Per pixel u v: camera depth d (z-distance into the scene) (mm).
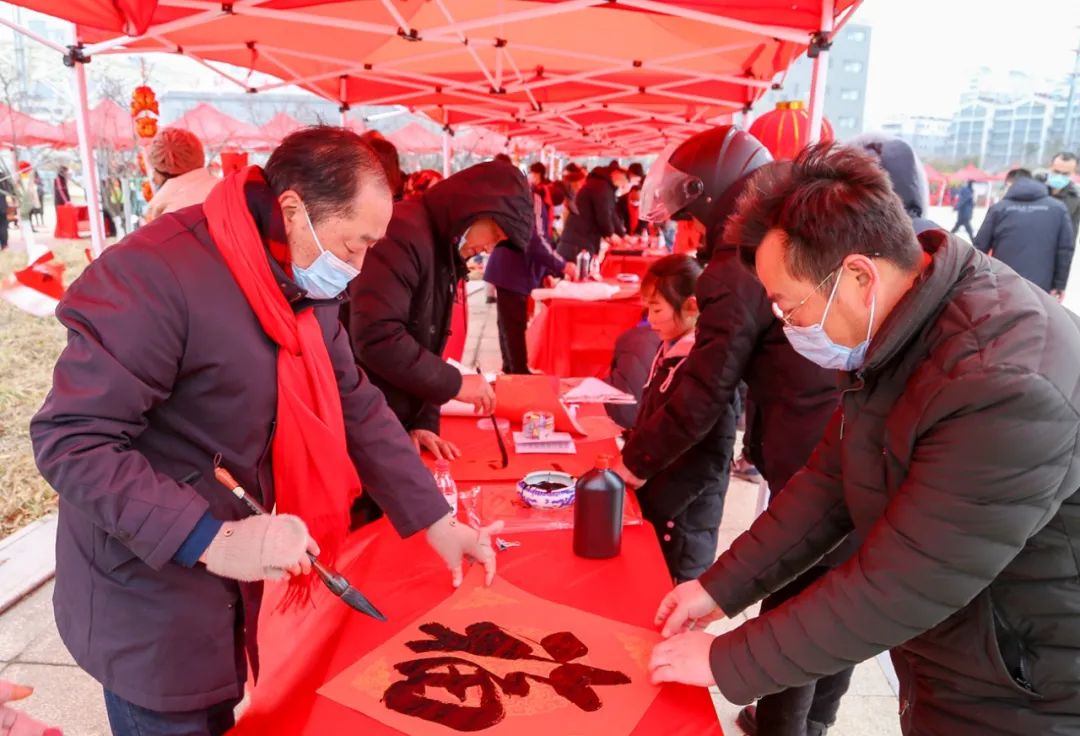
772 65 5367
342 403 1445
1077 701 941
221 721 1349
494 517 1689
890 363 990
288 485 1276
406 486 1455
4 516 3627
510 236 2205
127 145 14078
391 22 4379
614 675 1125
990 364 848
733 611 1276
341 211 1127
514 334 5691
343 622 1273
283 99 21062
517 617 1282
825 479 1271
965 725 1026
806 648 982
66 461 1019
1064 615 932
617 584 1403
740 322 1726
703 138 1944
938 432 883
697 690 1097
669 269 2215
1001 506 849
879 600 925
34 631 2664
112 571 1165
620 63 5016
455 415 2518
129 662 1180
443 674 1117
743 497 3854
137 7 3195
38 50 13000
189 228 1162
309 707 1062
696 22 4707
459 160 19781
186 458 1181
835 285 925
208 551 1054
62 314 1062
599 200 7727
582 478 1500
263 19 4480
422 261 2123
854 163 937
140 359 1061
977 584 889
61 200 16281
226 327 1133
